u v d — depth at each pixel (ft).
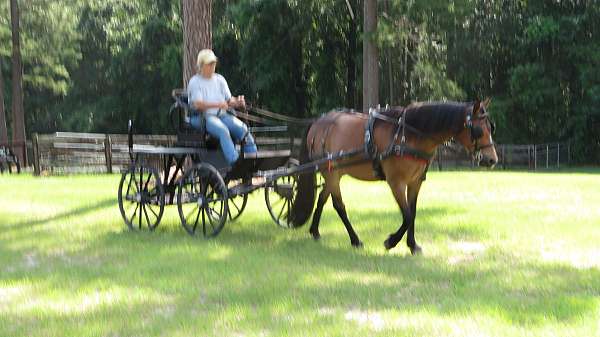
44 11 121.90
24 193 45.19
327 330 15.47
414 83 98.78
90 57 142.10
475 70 105.40
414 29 90.48
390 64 94.84
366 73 74.59
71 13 130.11
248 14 104.99
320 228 31.12
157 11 126.62
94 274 21.57
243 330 15.65
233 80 118.62
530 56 106.01
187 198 29.68
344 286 19.60
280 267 22.33
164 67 120.16
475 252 25.43
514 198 42.34
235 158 27.71
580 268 22.36
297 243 27.32
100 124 139.03
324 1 101.24
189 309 17.57
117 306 17.84
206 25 45.88
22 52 122.01
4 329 16.01
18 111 102.47
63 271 22.11
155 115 134.92
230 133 29.07
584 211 35.91
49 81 132.77
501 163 97.09
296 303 17.79
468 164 87.10
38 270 22.35
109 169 68.39
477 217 33.68
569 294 18.81
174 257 24.06
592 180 56.95
